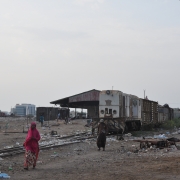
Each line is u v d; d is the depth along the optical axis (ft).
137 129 120.78
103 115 96.89
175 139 67.36
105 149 63.00
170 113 181.78
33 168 40.34
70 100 194.70
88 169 39.83
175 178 33.37
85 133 108.27
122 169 39.37
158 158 48.52
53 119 213.87
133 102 110.83
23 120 220.02
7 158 49.80
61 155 53.88
